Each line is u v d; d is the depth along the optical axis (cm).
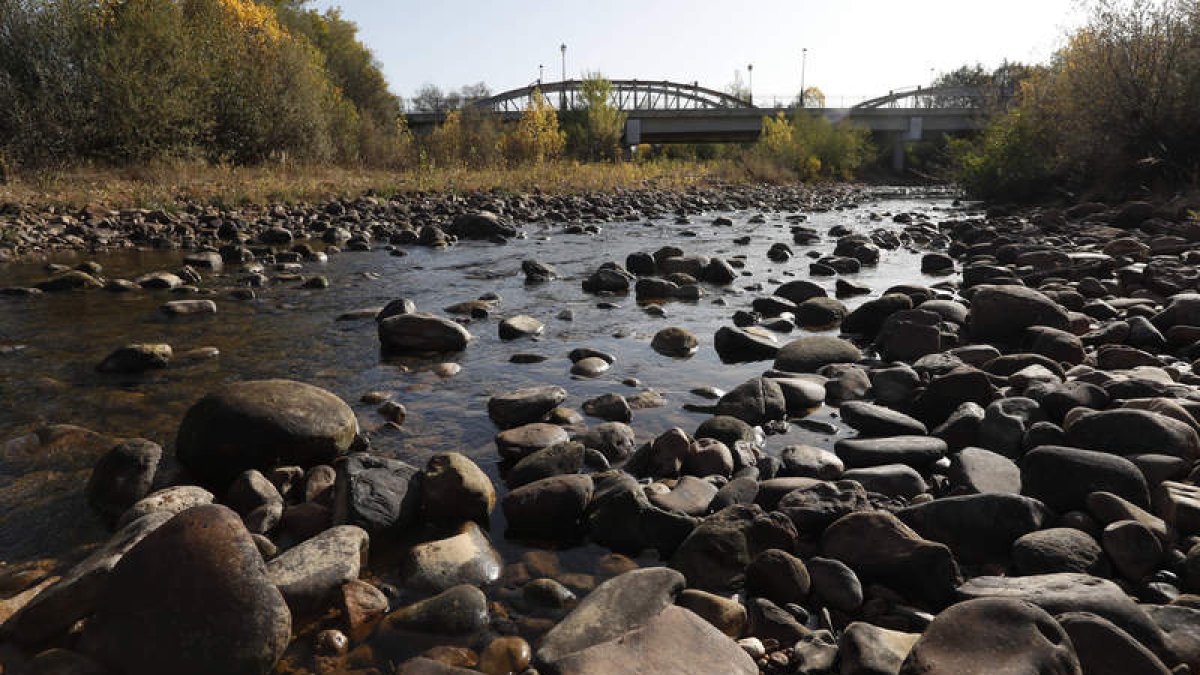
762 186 2809
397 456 357
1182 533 264
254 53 2231
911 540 252
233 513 222
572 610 234
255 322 616
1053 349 485
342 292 751
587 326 623
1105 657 188
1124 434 320
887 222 1577
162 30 1769
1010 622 190
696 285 755
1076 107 1603
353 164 2566
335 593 241
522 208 1583
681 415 418
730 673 202
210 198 1391
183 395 438
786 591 245
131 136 1719
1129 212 1177
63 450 356
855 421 397
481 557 267
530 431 369
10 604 232
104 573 224
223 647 200
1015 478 310
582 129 3631
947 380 409
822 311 642
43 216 1138
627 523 283
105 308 657
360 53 4219
